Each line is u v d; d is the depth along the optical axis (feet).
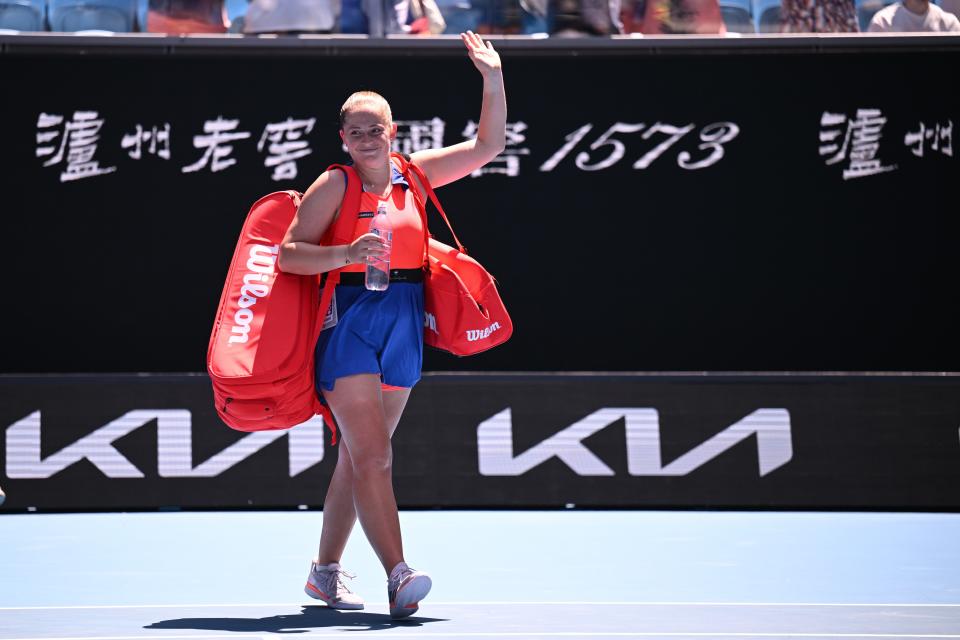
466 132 85.30
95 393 81.97
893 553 62.44
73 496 81.25
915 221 85.10
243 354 42.65
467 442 82.69
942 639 37.60
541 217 85.92
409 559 60.49
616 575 54.95
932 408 82.53
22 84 83.61
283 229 44.78
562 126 85.56
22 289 84.12
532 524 75.20
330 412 45.50
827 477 82.38
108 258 84.58
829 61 84.89
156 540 68.08
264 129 85.10
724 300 85.81
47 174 84.02
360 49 84.38
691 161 85.51
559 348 86.33
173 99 84.69
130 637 37.99
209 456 82.07
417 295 45.21
